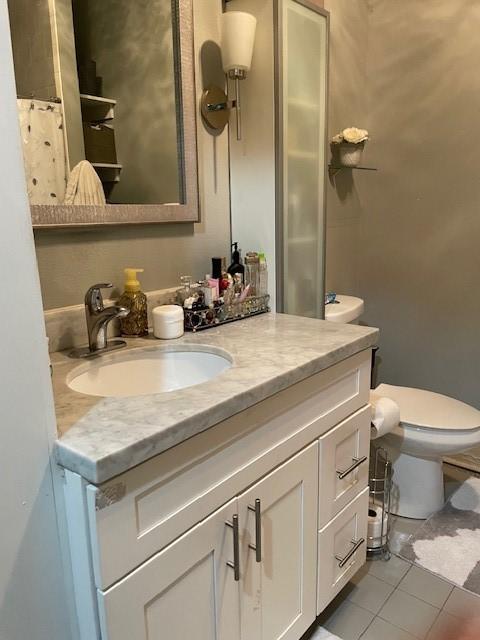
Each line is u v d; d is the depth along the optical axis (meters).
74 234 1.22
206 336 1.32
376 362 2.60
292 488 1.12
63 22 1.13
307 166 1.69
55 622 0.79
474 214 2.20
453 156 2.21
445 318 2.37
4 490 0.70
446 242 2.30
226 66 1.45
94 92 1.21
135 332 1.33
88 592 0.77
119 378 1.20
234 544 0.96
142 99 1.32
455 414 1.76
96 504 0.71
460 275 2.29
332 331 1.35
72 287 1.24
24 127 1.07
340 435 1.26
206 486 0.89
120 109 1.27
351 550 1.41
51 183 1.14
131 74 1.28
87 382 1.12
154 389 1.25
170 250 1.48
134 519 0.76
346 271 2.49
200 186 1.54
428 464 1.82
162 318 1.28
